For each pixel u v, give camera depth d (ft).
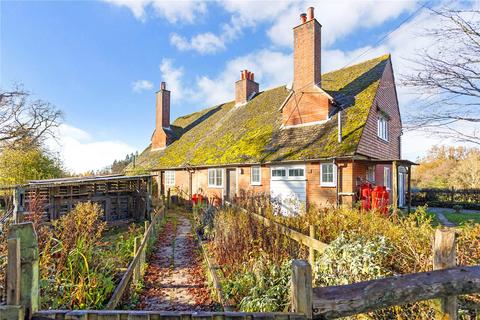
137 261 17.63
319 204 35.99
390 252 13.33
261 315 5.31
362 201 31.09
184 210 56.65
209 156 58.03
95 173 81.30
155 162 75.31
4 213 28.73
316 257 16.43
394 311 10.19
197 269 20.97
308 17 44.57
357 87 45.57
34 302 5.69
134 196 40.68
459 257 12.40
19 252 5.57
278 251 17.67
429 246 12.94
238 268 17.12
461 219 38.88
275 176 44.24
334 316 5.28
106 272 15.69
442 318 6.42
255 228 20.30
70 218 20.75
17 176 58.75
